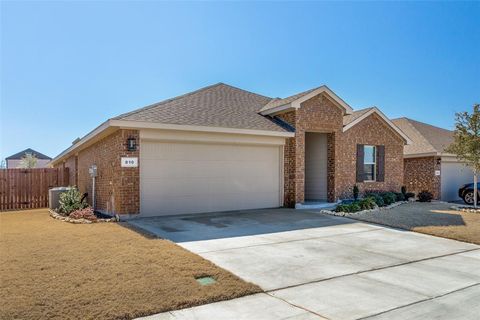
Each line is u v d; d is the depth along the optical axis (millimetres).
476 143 14016
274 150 14508
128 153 11195
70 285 4902
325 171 15992
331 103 15445
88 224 10242
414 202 17531
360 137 17422
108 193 12508
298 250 7387
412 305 4551
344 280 5531
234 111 14820
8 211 15344
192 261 6156
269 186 14344
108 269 5641
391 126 18328
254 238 8500
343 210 12695
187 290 4812
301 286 5223
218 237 8570
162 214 11906
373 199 14742
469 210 13766
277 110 14891
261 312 4273
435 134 22625
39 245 7312
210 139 12617
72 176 19250
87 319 3895
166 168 12016
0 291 4652
